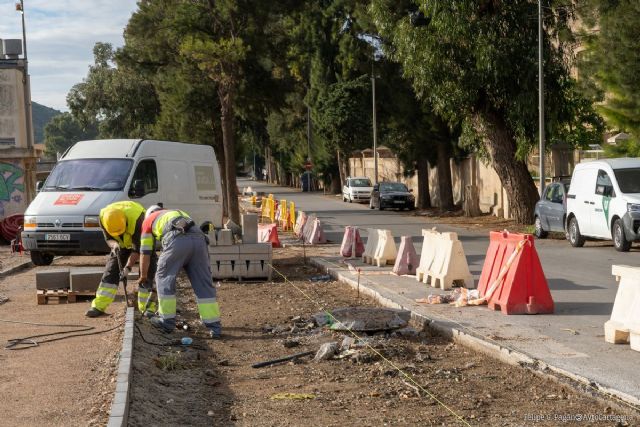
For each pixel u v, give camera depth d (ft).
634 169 72.38
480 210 139.54
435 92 103.30
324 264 65.51
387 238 63.41
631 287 30.81
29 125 105.70
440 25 99.91
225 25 122.83
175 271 37.76
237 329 39.29
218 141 172.55
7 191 102.73
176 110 158.10
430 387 26.89
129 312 37.78
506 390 26.16
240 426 23.43
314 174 279.90
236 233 80.69
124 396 23.63
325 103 186.39
